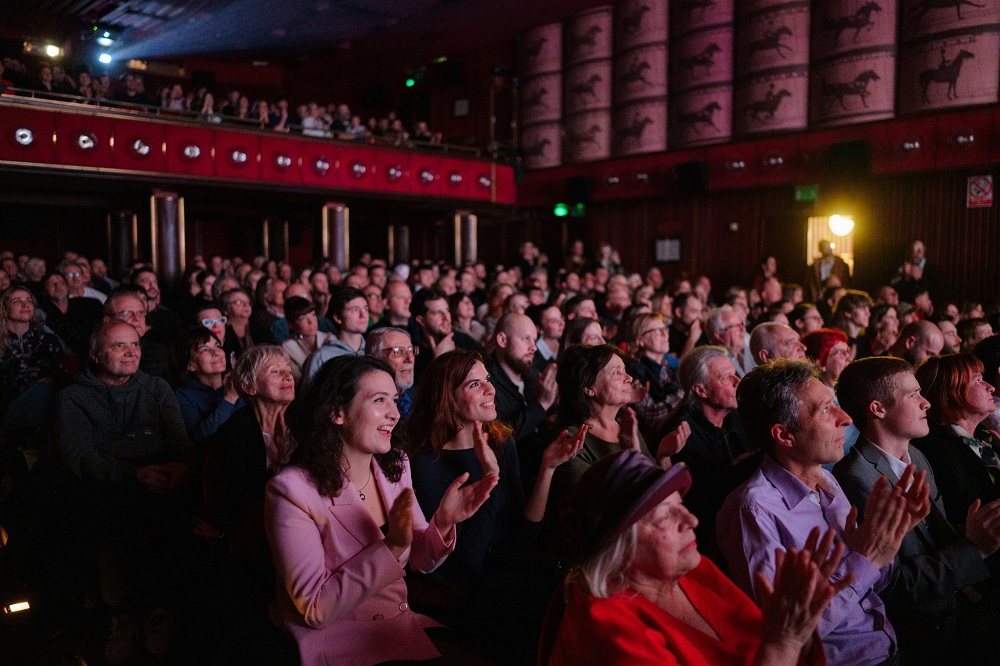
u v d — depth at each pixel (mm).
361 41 17500
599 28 15375
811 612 1503
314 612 2027
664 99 14633
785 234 13492
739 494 2342
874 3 11781
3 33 15672
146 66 18406
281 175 13320
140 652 2814
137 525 3529
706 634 1659
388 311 6160
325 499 2195
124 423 3717
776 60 12891
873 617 2256
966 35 10953
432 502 2881
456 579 2707
